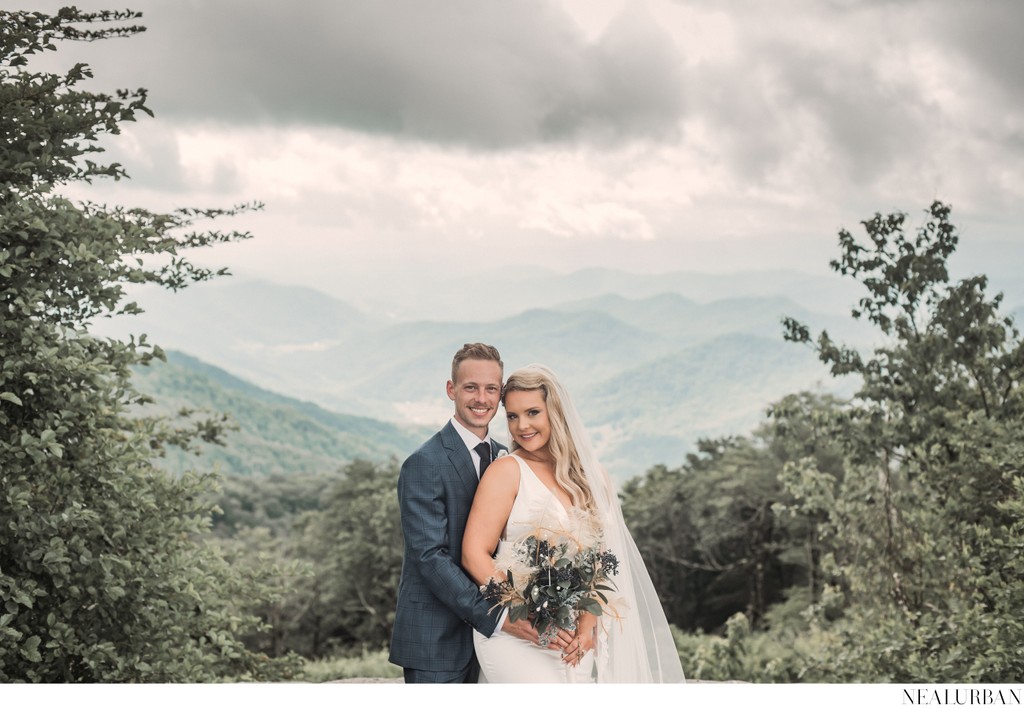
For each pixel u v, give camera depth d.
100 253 3.93
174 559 4.26
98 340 4.21
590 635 3.04
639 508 23.48
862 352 7.50
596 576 2.93
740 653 8.34
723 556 22.50
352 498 26.34
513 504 2.97
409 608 2.96
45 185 3.91
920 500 6.42
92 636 3.88
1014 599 5.12
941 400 6.55
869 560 6.98
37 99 4.17
